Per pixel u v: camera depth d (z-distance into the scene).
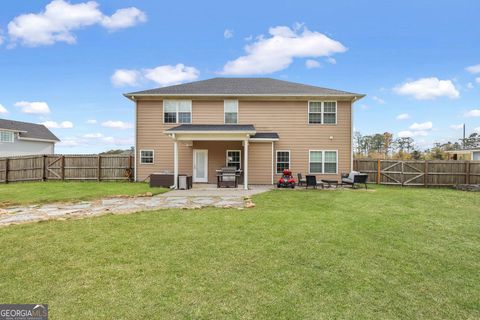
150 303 3.00
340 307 2.99
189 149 15.41
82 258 4.24
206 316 2.79
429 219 6.89
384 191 12.23
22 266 3.94
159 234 5.48
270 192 11.70
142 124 15.44
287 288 3.38
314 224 6.27
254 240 5.14
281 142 15.45
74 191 11.53
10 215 7.18
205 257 4.32
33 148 27.52
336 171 15.41
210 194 11.10
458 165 15.12
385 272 3.87
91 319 2.71
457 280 3.66
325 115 15.46
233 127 14.24
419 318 2.82
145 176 15.53
